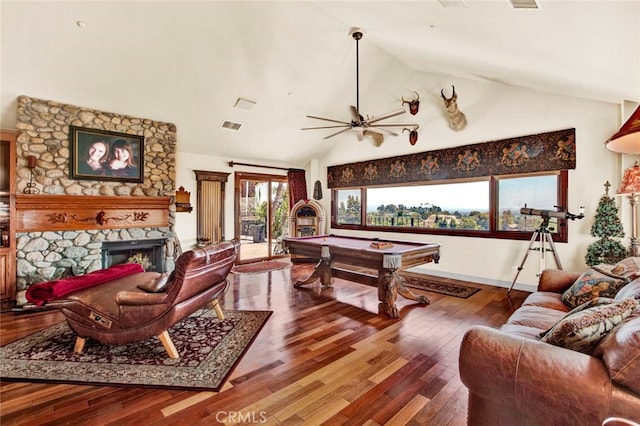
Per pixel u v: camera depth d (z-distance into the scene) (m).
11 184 4.09
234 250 3.65
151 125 5.34
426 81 5.84
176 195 6.14
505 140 5.04
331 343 3.03
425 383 2.36
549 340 1.57
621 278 2.41
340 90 5.79
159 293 2.82
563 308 2.59
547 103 4.64
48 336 3.23
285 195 8.26
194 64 4.45
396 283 3.87
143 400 2.16
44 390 2.28
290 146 7.27
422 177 6.08
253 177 7.44
